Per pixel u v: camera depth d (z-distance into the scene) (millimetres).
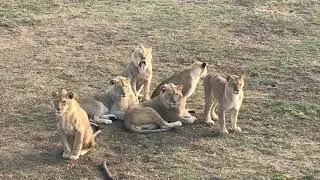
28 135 9023
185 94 9922
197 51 12953
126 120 9164
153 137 9016
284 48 13156
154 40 13602
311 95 10656
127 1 16703
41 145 8734
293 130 9320
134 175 7984
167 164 8258
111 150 8617
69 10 15734
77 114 8227
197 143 8852
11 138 8914
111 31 14188
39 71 11664
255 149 8711
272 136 9117
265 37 13938
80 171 8086
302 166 8242
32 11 15516
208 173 8031
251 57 12609
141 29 14367
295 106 10102
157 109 9406
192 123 9461
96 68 11883
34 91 10656
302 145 8859
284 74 11641
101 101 9570
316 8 16125
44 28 14312
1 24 14383
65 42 13406
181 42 13492
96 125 9195
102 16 15312
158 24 14750
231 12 15719
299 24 14820
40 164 8227
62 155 8406
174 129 9250
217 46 13273
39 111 9844
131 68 10375
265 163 8312
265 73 11672
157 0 16828
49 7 15914
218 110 9484
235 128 9258
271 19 15141
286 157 8500
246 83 11164
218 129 9312
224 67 12031
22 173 8016
